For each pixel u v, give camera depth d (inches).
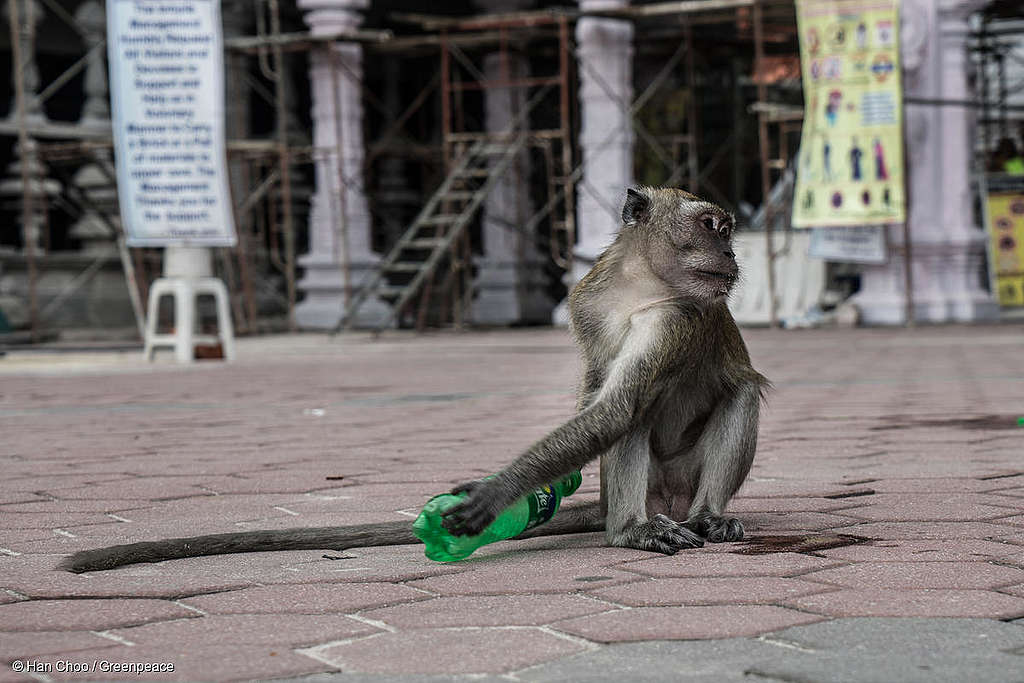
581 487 209.0
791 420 305.9
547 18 779.4
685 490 167.0
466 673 100.7
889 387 390.9
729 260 152.2
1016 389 375.2
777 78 855.7
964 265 765.3
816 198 704.4
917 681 95.3
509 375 474.0
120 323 853.8
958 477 209.6
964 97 760.3
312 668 103.3
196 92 539.5
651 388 149.3
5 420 342.3
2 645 111.7
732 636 110.5
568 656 105.1
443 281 932.0
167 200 545.0
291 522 178.1
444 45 820.6
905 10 741.3
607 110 794.2
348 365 548.7
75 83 944.9
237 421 330.6
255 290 909.2
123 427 319.9
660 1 823.1
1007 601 121.6
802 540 156.0
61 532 172.6
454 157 914.1
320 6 826.8
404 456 252.1
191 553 150.9
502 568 143.3
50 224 930.7
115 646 111.1
